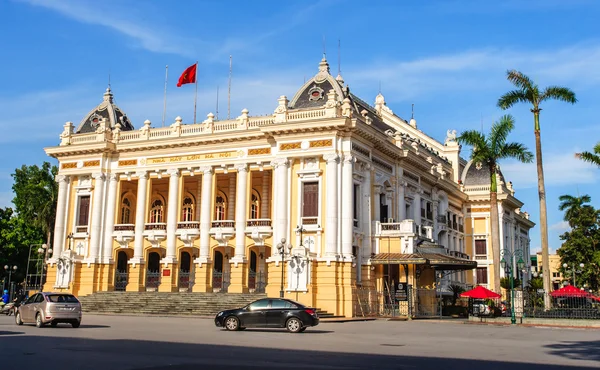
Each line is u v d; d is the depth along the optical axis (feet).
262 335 83.10
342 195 148.56
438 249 165.27
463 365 53.06
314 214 149.79
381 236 160.66
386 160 174.81
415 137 243.19
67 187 183.52
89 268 173.78
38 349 60.85
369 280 155.33
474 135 158.40
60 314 92.79
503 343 78.59
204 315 139.13
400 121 232.94
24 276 242.58
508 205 260.21
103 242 176.35
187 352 59.52
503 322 134.41
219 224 165.68
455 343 76.79
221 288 165.37
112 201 178.40
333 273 143.23
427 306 160.66
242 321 91.35
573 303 142.92
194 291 163.53
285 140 154.71
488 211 250.16
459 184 247.09
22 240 240.53
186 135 169.89
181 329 93.66
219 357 55.47
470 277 246.06
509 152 156.35
